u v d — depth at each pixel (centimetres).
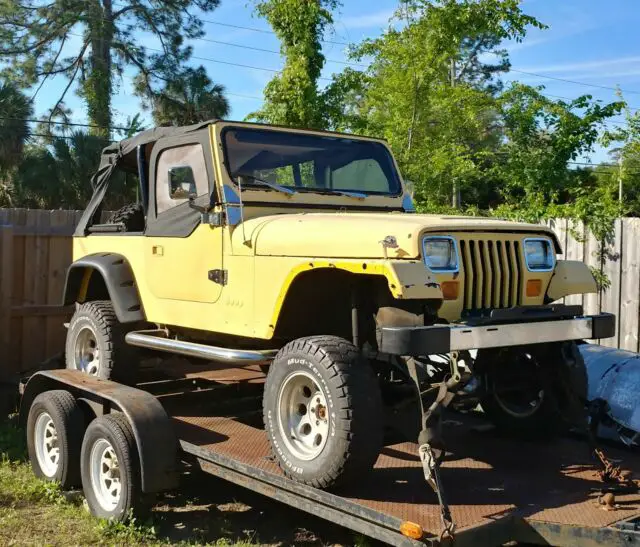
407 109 1027
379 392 380
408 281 363
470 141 1183
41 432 549
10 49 2850
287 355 399
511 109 1052
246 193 483
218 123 493
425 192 1023
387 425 443
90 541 446
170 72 2841
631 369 512
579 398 451
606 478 415
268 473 401
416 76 1002
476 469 436
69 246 864
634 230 775
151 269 540
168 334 549
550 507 372
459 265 394
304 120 1089
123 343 587
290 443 398
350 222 414
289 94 1084
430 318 388
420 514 354
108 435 465
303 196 511
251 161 498
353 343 409
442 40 1002
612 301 792
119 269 565
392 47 1016
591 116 995
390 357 400
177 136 520
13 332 819
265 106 1120
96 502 482
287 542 452
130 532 451
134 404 466
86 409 532
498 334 385
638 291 771
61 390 546
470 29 1005
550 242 443
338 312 457
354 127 1102
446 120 1067
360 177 556
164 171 532
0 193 2336
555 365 455
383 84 1053
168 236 521
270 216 474
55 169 2281
